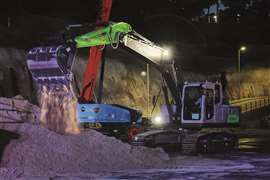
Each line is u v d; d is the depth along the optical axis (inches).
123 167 656.4
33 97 1582.2
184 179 565.6
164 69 908.0
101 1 1221.7
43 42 832.9
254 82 2874.0
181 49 3149.6
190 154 878.4
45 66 773.3
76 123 820.6
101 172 611.2
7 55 1657.2
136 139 920.9
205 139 884.6
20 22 2122.3
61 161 622.5
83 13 2659.9
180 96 916.6
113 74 2062.0
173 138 919.0
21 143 629.6
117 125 983.0
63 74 776.9
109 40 848.3
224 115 922.1
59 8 2628.0
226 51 3412.9
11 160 595.2
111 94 1959.9
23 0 2428.6
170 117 933.2
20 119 770.2
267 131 1743.4
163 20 3363.7
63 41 821.9
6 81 1547.7
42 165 604.1
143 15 3221.0
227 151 917.2
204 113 894.4
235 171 636.7
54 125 791.1
